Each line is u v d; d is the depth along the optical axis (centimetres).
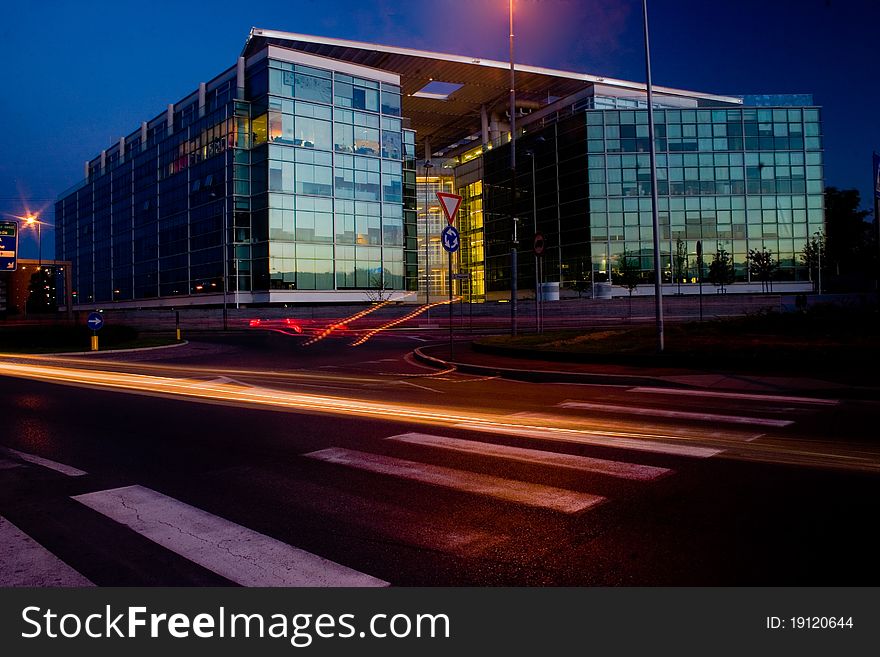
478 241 7856
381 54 5750
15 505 505
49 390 1316
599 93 6475
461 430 784
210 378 1526
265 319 4816
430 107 7419
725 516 443
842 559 366
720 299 4334
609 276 6050
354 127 5641
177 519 465
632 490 511
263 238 5203
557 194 6475
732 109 6128
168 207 6228
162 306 6303
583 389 1171
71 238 8419
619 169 6100
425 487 533
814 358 1233
